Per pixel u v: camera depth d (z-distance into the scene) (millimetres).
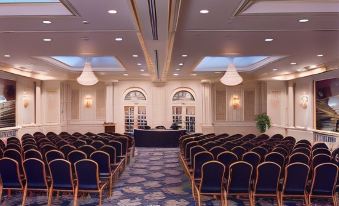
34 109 17000
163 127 18156
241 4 5402
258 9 5887
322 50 9602
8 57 10961
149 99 20031
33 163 6004
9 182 6152
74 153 7066
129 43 8641
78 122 19656
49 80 17594
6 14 5996
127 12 5871
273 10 5879
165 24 6055
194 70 15141
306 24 6688
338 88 12312
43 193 7160
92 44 8766
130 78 19062
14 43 8586
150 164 11266
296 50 9594
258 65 13406
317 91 13961
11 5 5984
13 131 14555
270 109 17438
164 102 20000
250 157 6840
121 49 9547
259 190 5828
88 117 19797
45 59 11852
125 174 9469
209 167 5828
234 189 5875
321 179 5742
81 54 10398
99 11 5801
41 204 6402
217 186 5895
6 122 14133
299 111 15766
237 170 5812
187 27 6902
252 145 8844
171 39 7867
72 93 19719
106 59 14461
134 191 7469
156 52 9328
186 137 11969
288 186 5801
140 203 6527
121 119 19922
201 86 19688
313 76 14281
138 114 20016
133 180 8641
